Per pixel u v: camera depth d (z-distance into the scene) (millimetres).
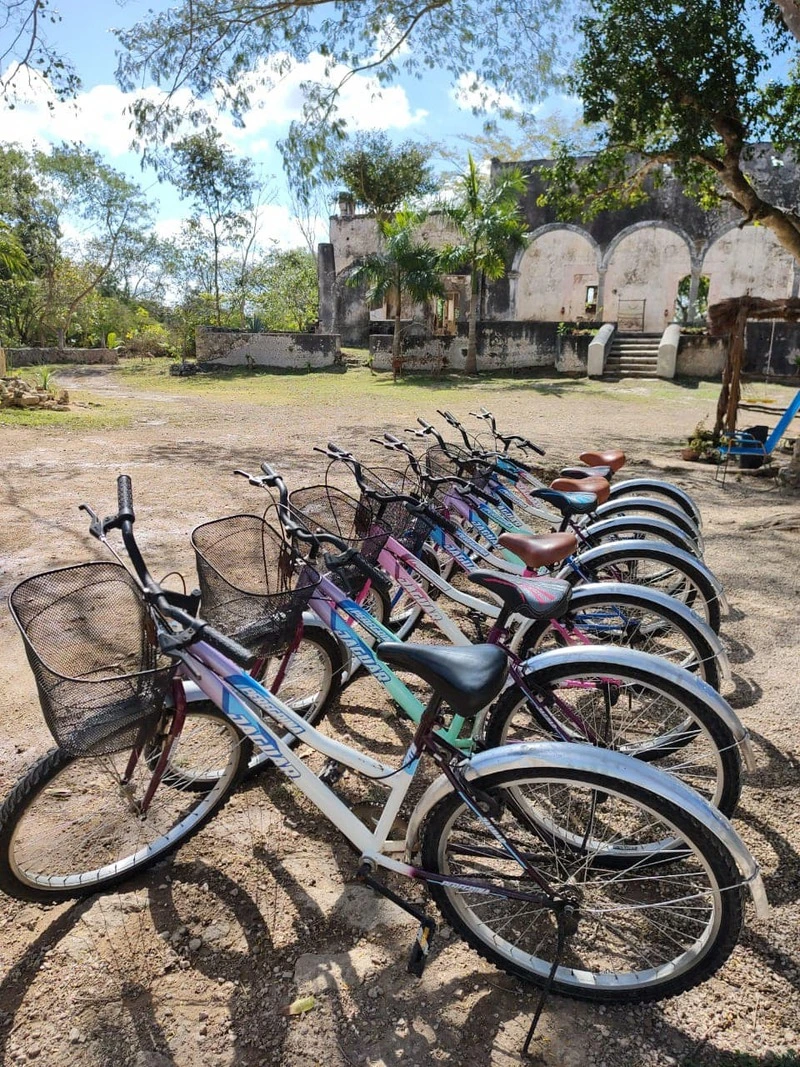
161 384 19000
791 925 2111
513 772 1890
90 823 2387
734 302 8891
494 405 14695
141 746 2021
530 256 22906
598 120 8820
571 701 2867
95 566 2043
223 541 2498
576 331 20078
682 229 21281
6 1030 1782
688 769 2742
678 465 8914
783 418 8555
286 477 7559
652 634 3279
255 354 21484
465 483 3533
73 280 30531
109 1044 1757
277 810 2598
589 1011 1877
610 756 1845
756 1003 1891
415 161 24531
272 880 2271
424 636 3934
